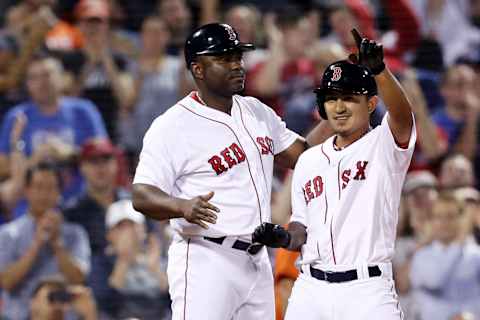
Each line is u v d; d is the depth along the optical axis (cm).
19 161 3278
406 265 3002
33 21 3538
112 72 3497
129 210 3072
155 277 3052
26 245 3025
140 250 3073
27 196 3064
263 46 3519
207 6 3559
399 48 3547
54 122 3347
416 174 3212
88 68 3522
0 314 2964
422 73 3544
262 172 1794
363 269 1673
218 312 1747
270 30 3466
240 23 3472
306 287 1727
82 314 2845
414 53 3566
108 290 3052
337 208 1695
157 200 1702
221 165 1755
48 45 3553
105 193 3177
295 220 1762
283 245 1689
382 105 3133
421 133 3325
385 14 3581
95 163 3166
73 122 3381
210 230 1750
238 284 1764
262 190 1783
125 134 3428
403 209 3073
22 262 2983
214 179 1755
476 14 3706
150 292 3050
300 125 3306
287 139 1883
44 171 3052
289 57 3412
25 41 3528
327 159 1731
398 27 3562
